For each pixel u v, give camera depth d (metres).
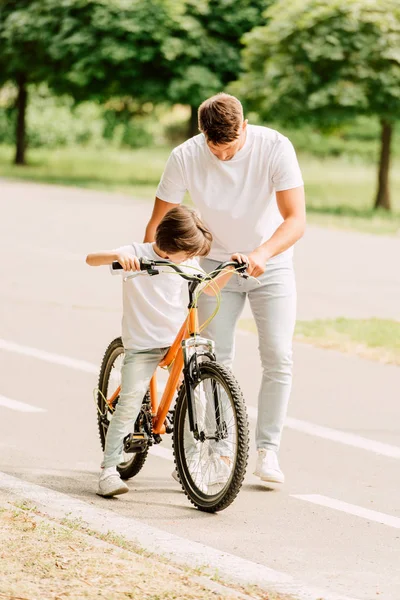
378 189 37.09
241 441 7.29
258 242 7.98
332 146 59.88
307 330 14.51
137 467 8.17
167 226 7.36
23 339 13.13
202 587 5.92
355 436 9.73
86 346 12.91
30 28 40.31
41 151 55.94
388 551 6.95
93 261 7.48
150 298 7.59
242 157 7.73
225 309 8.12
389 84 33.44
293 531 7.25
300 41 33.41
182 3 38.38
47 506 7.38
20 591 5.62
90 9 38.81
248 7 39.12
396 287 19.25
